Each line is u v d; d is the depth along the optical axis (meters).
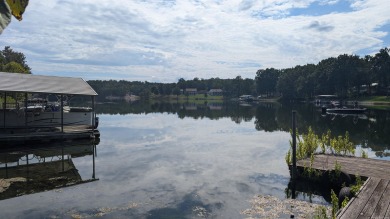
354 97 82.44
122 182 11.30
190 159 15.37
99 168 13.48
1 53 69.19
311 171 10.91
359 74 79.69
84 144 19.47
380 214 6.80
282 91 103.62
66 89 20.91
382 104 71.81
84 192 10.10
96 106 67.06
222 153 16.94
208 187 10.65
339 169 10.35
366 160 12.54
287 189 10.45
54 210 8.55
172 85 145.25
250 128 29.03
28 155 16.33
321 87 84.56
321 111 53.16
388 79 79.94
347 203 7.60
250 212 8.38
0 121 21.09
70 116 23.61
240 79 143.88
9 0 1.47
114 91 132.88
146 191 10.20
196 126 30.58
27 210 8.56
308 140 14.40
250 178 11.80
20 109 22.22
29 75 22.52
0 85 19.28
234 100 130.12
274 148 18.53
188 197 9.60
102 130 26.95
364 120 36.56
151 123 33.25
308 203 9.07
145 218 8.02
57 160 15.19
